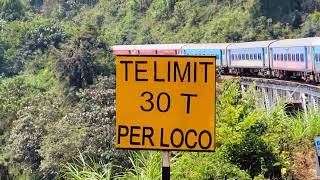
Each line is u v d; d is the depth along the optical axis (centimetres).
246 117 1205
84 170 1138
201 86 727
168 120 730
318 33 13438
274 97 4416
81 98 5481
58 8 19062
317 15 14075
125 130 734
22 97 6994
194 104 728
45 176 3994
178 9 16012
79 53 6931
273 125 1235
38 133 4859
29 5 19550
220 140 1112
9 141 5309
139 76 733
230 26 14362
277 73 5141
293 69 4569
